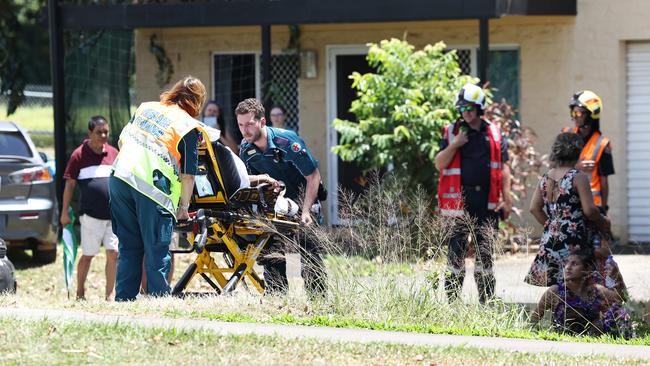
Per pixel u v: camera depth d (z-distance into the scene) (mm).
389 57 37781
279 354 18953
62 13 42188
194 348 19109
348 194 30750
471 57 42625
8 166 35875
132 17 41312
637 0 39875
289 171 25578
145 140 23453
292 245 24359
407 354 19297
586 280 23891
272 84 40625
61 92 42438
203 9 40562
